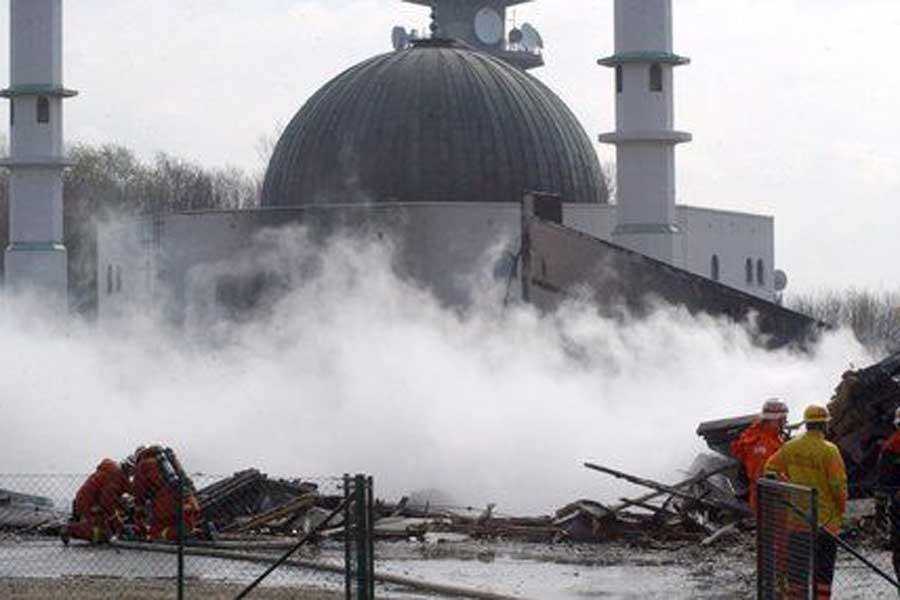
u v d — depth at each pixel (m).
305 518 39.56
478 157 97.50
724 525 38.41
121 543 37.50
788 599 23.67
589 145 102.12
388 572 33.22
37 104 92.06
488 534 38.97
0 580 31.97
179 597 26.88
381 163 97.50
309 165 99.06
